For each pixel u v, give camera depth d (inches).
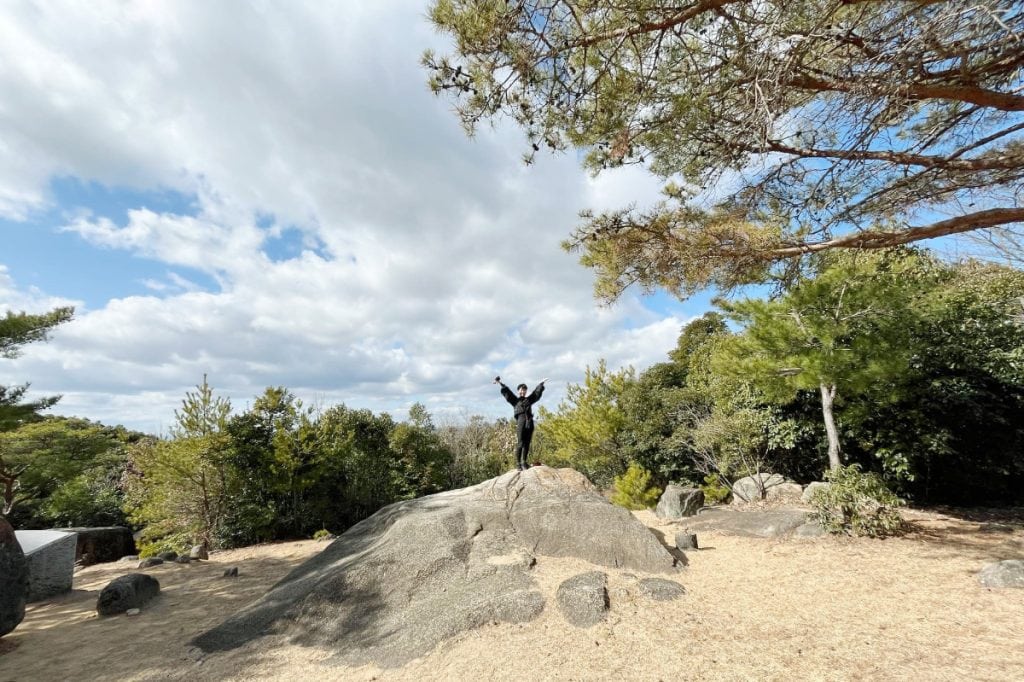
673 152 235.9
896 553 256.7
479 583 223.3
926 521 331.6
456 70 181.6
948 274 456.8
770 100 172.4
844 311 330.0
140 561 427.8
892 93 163.9
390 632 199.0
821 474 474.0
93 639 227.0
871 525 292.0
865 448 405.7
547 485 317.4
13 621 225.9
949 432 375.9
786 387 352.8
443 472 869.8
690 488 460.4
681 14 167.5
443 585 225.6
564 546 256.7
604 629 183.0
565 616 195.3
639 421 647.8
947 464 400.5
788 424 434.3
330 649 195.6
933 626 167.5
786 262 267.0
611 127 205.9
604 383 687.1
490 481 342.0
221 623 233.5
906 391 358.0
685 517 430.0
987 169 207.9
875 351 310.2
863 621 177.0
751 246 232.2
